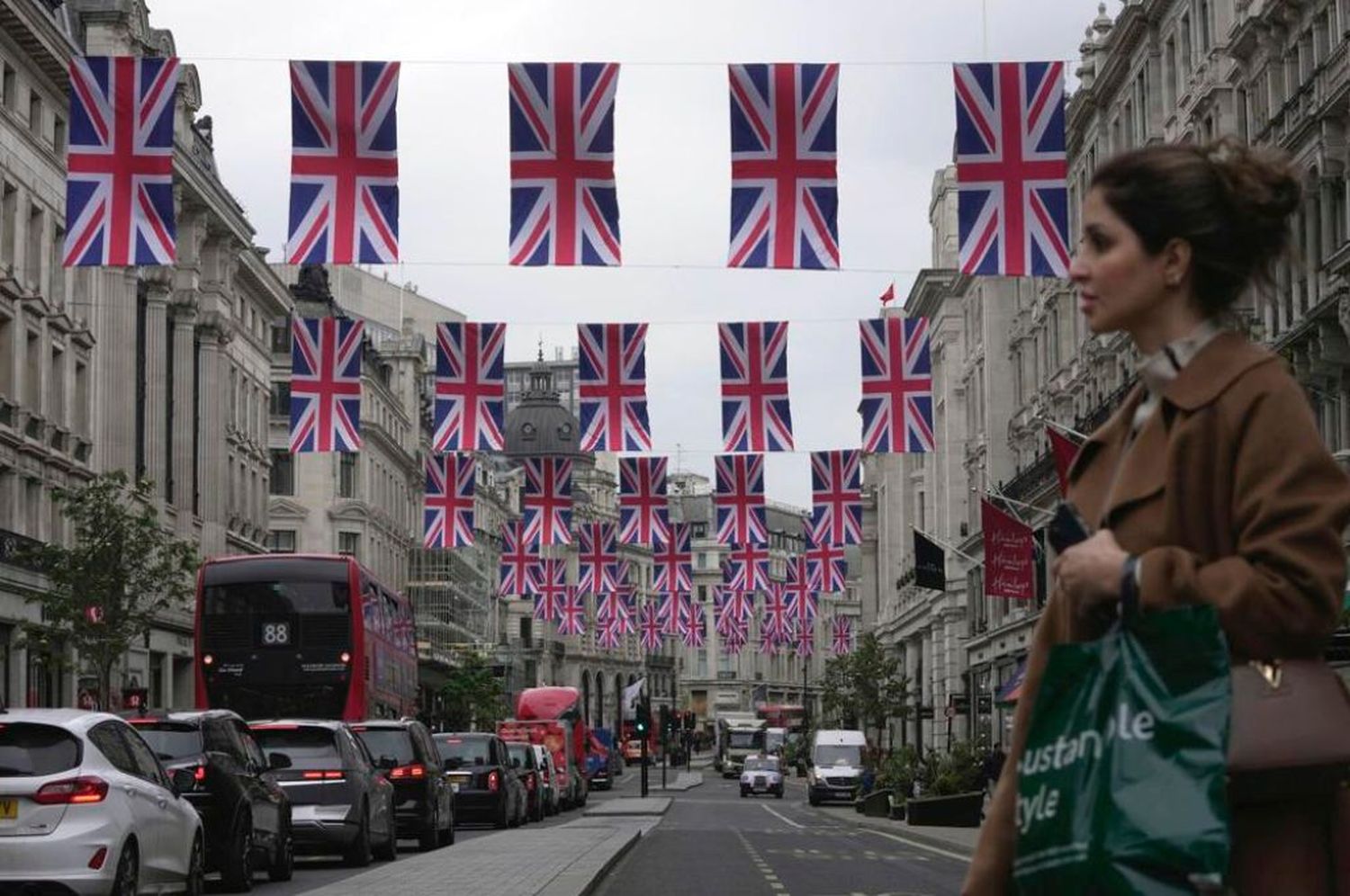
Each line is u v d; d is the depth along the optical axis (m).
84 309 58.53
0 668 50.25
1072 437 39.47
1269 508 3.16
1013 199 25.27
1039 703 3.08
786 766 140.25
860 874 28.00
